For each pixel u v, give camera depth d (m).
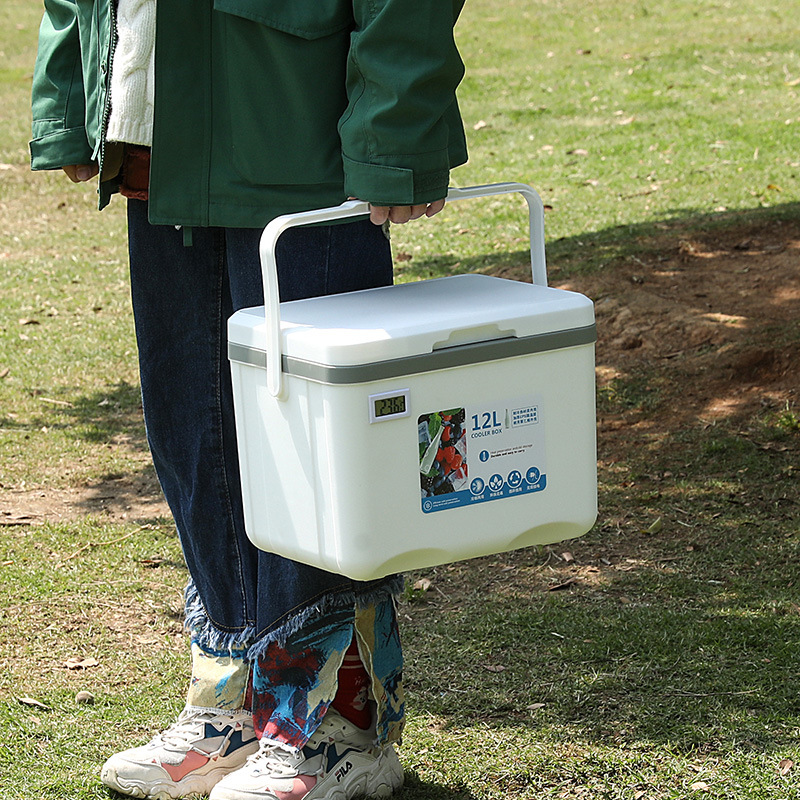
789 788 6.26
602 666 7.71
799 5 39.03
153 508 11.39
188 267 6.11
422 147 5.18
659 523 10.07
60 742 7.18
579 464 5.42
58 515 11.29
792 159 22.50
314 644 5.95
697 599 8.67
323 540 5.17
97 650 8.52
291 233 5.70
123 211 23.91
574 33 38.22
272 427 5.32
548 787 6.43
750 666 7.59
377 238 5.93
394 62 5.07
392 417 4.95
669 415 12.48
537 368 5.24
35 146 6.57
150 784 6.43
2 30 44.59
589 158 24.34
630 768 6.53
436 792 6.42
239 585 6.37
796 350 13.03
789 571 9.04
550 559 9.61
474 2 44.50
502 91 31.38
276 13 5.30
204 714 6.49
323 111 5.52
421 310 5.23
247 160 5.53
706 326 14.05
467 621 8.56
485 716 7.19
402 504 5.05
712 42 34.75
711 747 6.69
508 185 5.70
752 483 10.80
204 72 5.53
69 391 14.83
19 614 9.14
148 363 6.25
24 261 20.69
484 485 5.21
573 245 18.48
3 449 13.02
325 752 6.18
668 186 21.59
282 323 5.16
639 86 30.44
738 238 17.69
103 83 5.80
